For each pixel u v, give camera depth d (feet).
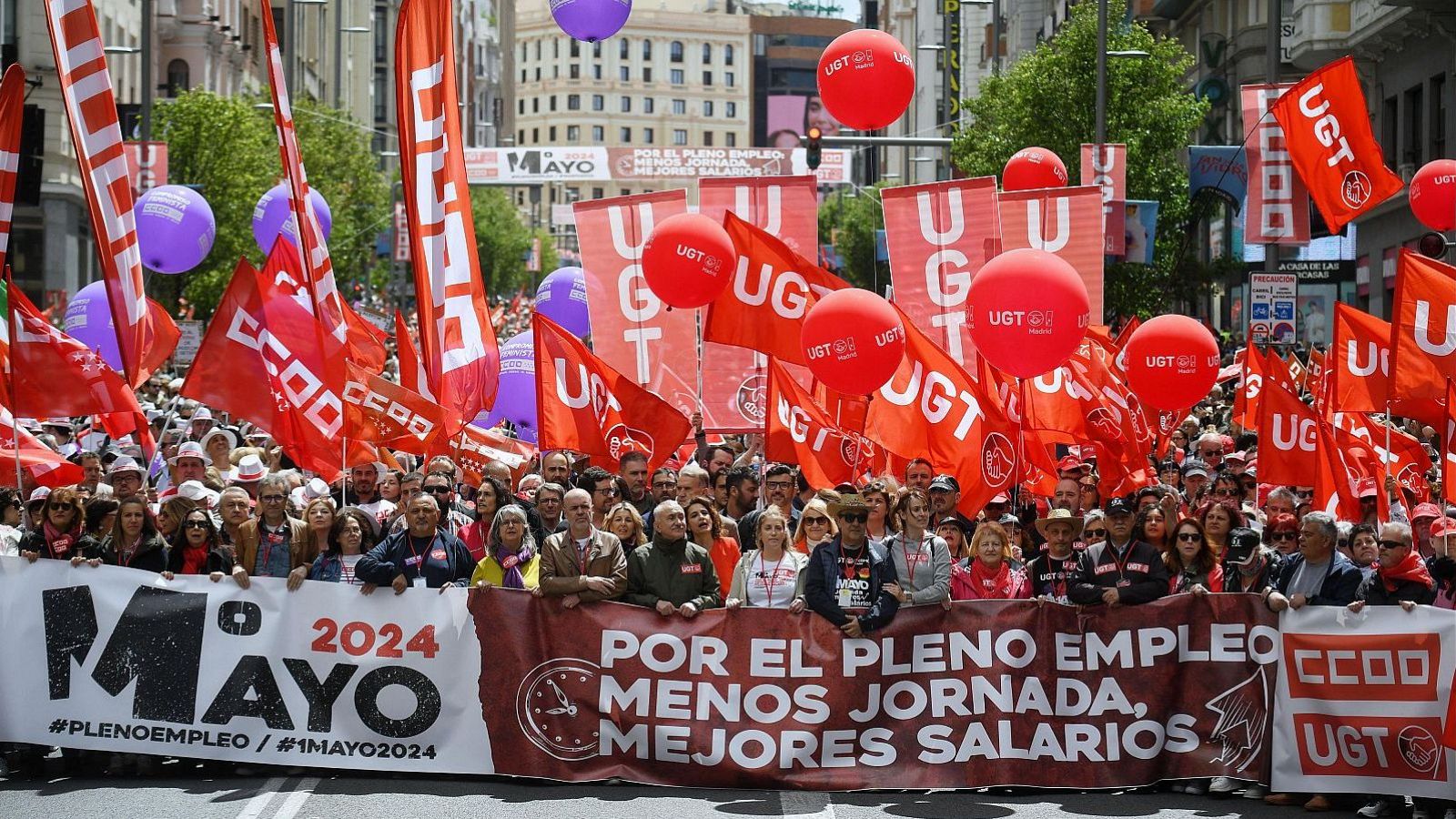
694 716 70.18
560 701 70.44
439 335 93.56
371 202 359.66
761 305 96.17
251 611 71.20
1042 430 102.37
